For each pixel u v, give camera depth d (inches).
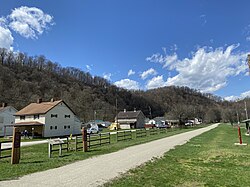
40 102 2108.8
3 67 3412.9
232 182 328.8
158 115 5255.9
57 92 3853.3
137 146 804.0
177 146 800.3
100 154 609.9
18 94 3129.9
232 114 3735.2
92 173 381.4
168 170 407.5
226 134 1521.9
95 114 3917.3
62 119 1932.8
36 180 335.9
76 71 5123.0
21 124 1765.5
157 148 741.9
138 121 3474.4
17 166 446.3
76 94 4156.0
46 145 979.9
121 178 347.9
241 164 469.7
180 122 3058.6
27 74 3882.9
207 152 641.0
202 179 345.1
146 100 5526.6
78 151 694.5
